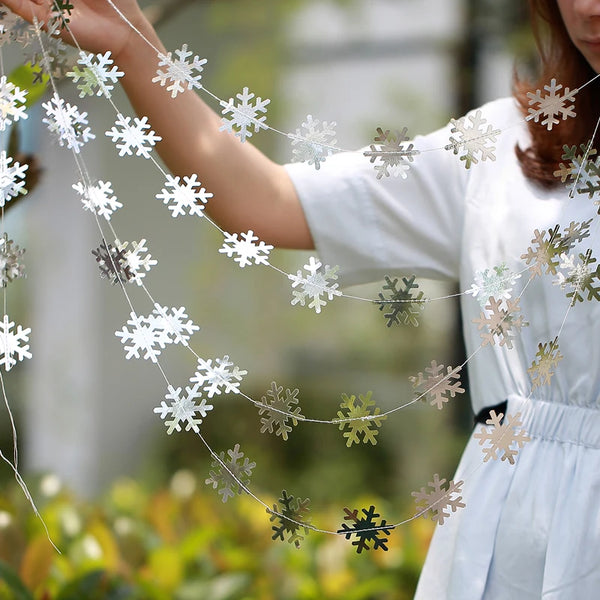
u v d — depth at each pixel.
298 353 12.29
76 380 10.52
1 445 10.24
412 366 11.99
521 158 3.21
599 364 3.11
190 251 11.59
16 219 10.00
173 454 11.16
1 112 3.11
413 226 3.25
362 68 10.70
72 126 3.10
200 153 3.21
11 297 10.49
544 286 3.13
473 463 3.18
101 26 3.16
